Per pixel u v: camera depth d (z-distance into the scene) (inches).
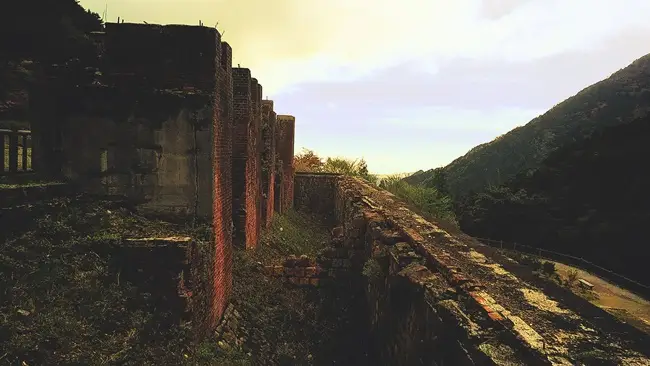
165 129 282.8
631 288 723.4
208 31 283.9
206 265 272.1
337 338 377.1
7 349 173.6
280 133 1074.7
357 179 1093.1
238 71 471.8
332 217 1106.7
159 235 259.9
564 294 213.8
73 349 191.9
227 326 313.9
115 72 284.4
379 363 324.5
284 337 358.6
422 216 482.9
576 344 151.8
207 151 284.7
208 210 287.0
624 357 142.4
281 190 884.6
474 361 158.2
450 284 225.5
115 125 282.0
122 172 283.9
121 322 220.1
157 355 215.3
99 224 261.3
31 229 236.7
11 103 378.6
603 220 1002.1
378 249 351.3
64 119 281.1
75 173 282.4
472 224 1258.0
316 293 454.0
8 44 383.2
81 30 416.5
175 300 239.9
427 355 208.7
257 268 461.1
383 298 325.7
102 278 233.0
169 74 284.8
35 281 212.2
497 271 237.6
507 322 166.2
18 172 281.4
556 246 1064.8
